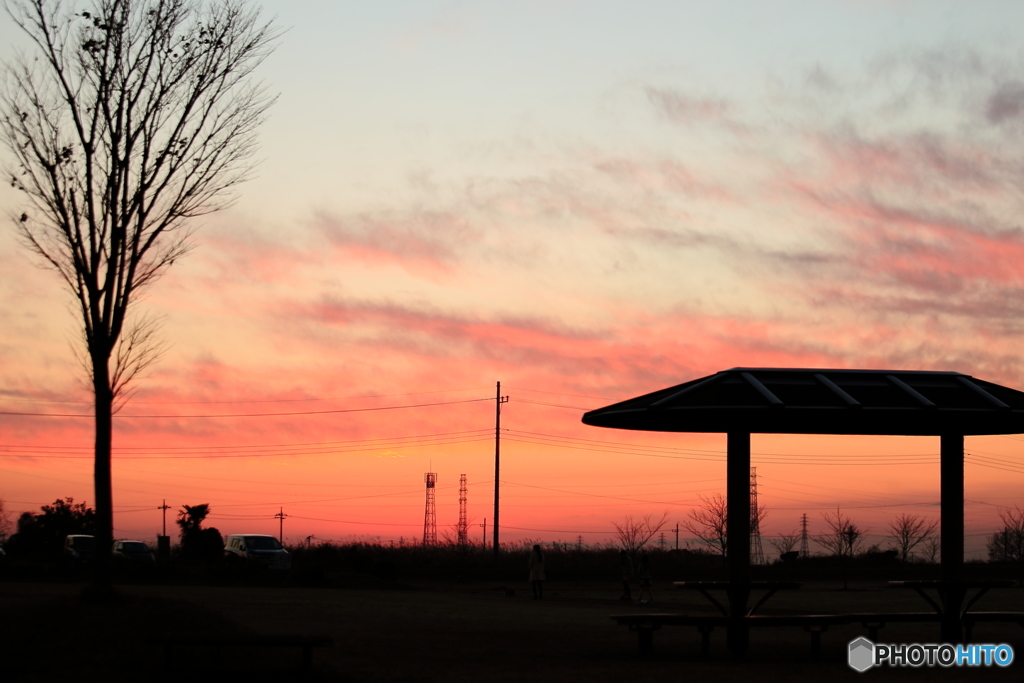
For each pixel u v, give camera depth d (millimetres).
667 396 13648
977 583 14812
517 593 36000
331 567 46906
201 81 15852
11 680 10484
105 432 14641
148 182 15398
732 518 14258
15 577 35656
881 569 51656
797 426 15188
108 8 15359
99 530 14062
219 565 42969
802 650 15086
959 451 15094
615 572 47688
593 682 11258
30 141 14969
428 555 54281
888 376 14281
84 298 15023
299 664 12180
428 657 13375
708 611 25062
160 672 11078
